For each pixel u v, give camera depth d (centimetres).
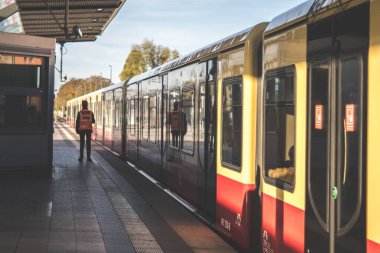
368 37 368
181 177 998
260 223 593
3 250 608
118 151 2041
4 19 1460
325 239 416
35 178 1185
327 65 426
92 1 1578
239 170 643
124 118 1906
